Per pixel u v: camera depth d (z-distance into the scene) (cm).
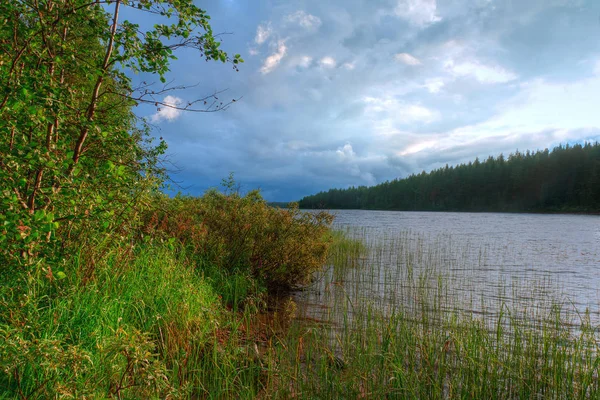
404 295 851
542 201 10244
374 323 554
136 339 281
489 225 4122
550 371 428
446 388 415
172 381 359
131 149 462
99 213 408
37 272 378
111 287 480
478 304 788
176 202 740
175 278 580
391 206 13900
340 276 1067
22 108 338
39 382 283
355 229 2809
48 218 314
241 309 689
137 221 509
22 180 336
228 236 862
